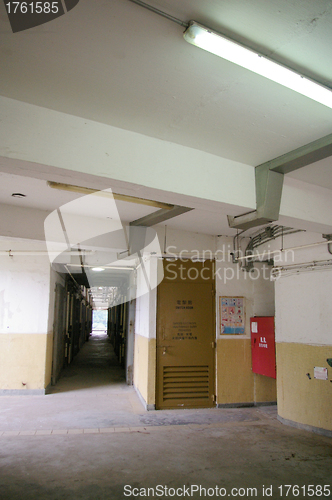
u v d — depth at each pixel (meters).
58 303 6.61
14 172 2.16
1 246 5.51
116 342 10.67
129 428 3.92
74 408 4.67
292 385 4.10
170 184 2.46
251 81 1.79
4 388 5.35
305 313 4.04
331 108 2.02
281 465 3.01
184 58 1.63
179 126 2.28
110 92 1.91
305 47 1.57
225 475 2.82
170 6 1.36
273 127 2.26
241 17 1.42
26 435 3.66
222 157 2.74
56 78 1.80
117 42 1.54
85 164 2.14
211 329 4.96
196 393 4.80
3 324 5.46
